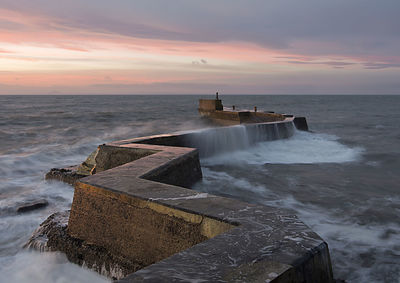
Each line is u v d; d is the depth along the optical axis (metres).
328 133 22.45
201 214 2.92
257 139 14.49
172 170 5.55
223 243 2.23
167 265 1.90
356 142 17.16
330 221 5.41
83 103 95.44
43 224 4.70
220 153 12.16
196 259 1.98
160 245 3.21
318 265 2.10
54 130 26.45
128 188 3.78
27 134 23.55
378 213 5.82
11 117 39.25
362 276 3.63
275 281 1.72
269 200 6.58
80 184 4.15
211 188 7.29
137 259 3.40
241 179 8.38
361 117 41.62
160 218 3.24
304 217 5.59
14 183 8.98
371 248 4.35
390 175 9.12
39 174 10.40
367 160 11.69
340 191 7.35
